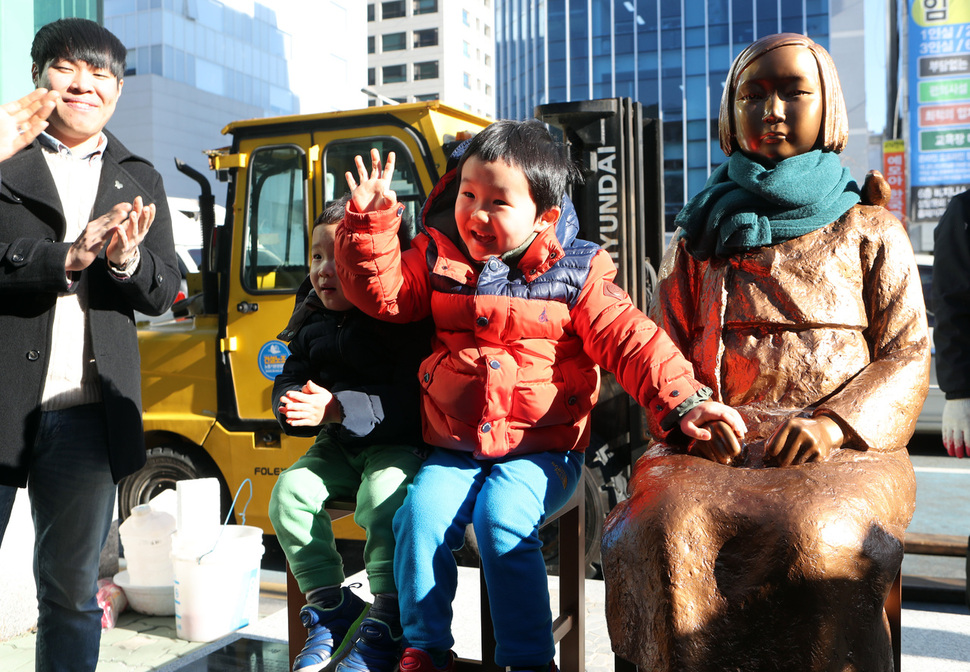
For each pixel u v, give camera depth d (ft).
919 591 11.61
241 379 14.51
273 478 14.32
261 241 14.44
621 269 13.07
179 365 14.99
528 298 5.81
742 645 4.93
